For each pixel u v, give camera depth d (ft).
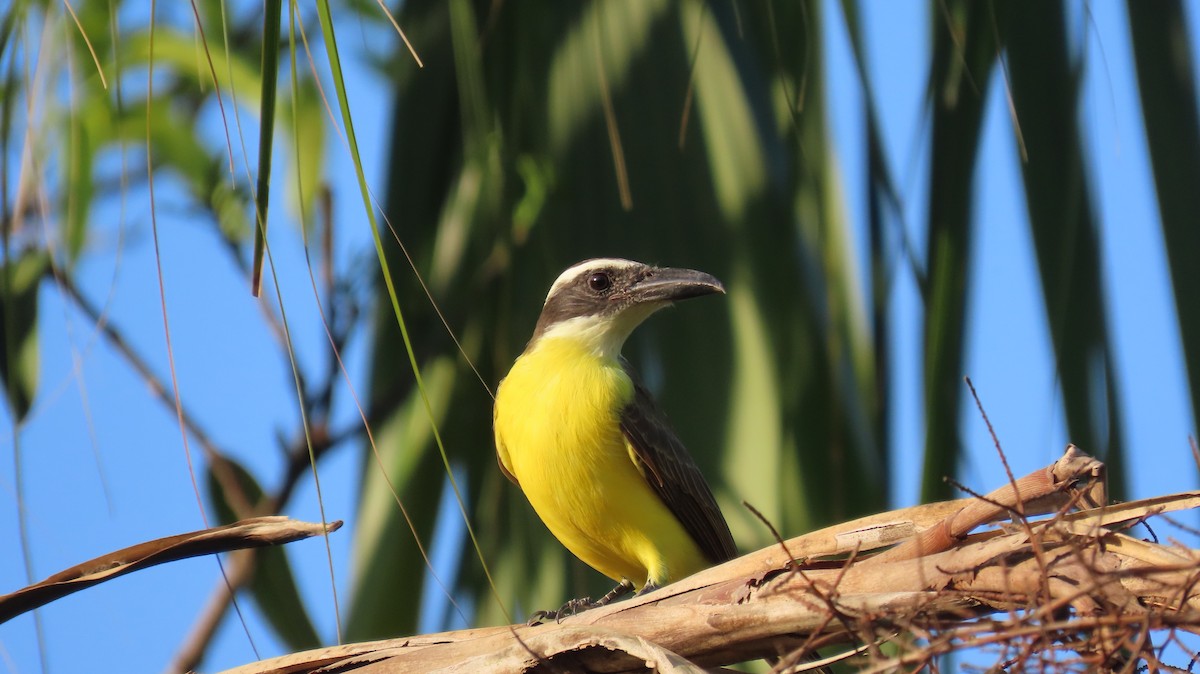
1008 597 19.01
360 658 22.39
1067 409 28.40
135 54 38.19
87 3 37.76
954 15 28.35
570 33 32.48
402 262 37.01
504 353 35.14
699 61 31.53
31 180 25.09
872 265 30.37
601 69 28.19
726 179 31.37
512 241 33.86
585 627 21.29
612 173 31.76
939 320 27.63
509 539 38.55
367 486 38.17
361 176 18.24
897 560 21.04
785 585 21.02
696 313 31.58
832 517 30.45
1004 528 21.01
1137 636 18.38
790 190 31.27
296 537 23.00
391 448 38.17
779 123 31.42
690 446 30.96
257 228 18.47
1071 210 28.55
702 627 21.42
